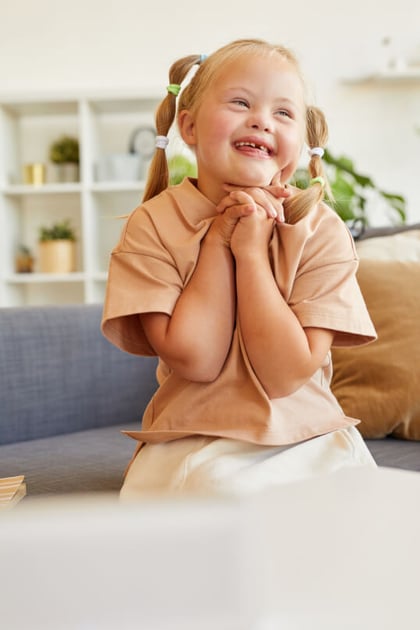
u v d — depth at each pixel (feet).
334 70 11.94
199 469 2.48
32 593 0.54
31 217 12.23
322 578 0.59
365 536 0.65
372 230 5.36
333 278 2.83
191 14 12.11
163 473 2.67
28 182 11.53
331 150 11.97
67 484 3.28
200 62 3.33
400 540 0.65
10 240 11.68
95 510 0.57
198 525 0.58
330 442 2.74
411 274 4.28
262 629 0.55
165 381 2.89
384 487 0.79
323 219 2.95
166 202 3.01
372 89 11.91
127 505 0.58
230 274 2.82
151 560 0.56
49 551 0.55
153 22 12.17
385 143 11.93
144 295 2.77
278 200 2.92
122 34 12.22
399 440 3.97
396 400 3.91
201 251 2.87
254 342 2.65
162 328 2.74
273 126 2.80
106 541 0.56
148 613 0.54
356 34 11.87
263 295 2.68
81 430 4.76
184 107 3.09
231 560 0.57
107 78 12.28
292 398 2.79
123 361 4.98
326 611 0.57
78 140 12.14
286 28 11.96
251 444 2.64
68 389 4.68
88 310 4.90
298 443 2.70
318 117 3.20
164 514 0.58
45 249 11.43
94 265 11.35
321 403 2.87
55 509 0.57
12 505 2.64
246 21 12.03
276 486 0.75
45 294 12.24
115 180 11.33
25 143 12.32
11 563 0.55
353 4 11.85
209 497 0.61
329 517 0.68
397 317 4.11
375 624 0.57
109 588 0.55
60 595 0.54
